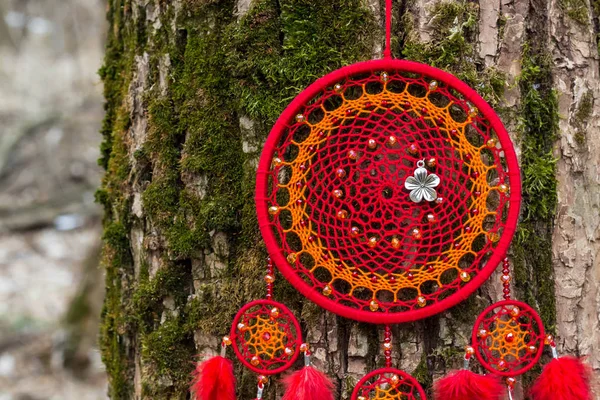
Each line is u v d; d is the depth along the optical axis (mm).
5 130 4559
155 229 1129
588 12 1076
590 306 1084
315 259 1008
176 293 1128
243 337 1037
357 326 1026
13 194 4312
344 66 1003
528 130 1063
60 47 5512
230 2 1068
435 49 1016
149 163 1155
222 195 1077
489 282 1032
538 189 1053
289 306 1052
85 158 4445
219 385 1006
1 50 5586
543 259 1070
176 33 1110
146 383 1132
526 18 1048
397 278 998
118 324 1251
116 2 1328
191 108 1091
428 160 994
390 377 1006
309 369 984
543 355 1063
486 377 975
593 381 1054
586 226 1076
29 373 2736
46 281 3551
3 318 3094
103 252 1311
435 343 1031
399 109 1001
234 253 1083
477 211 994
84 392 2635
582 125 1070
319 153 1015
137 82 1175
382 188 1002
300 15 1032
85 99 4984
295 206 1014
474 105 992
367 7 1019
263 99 1050
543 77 1066
